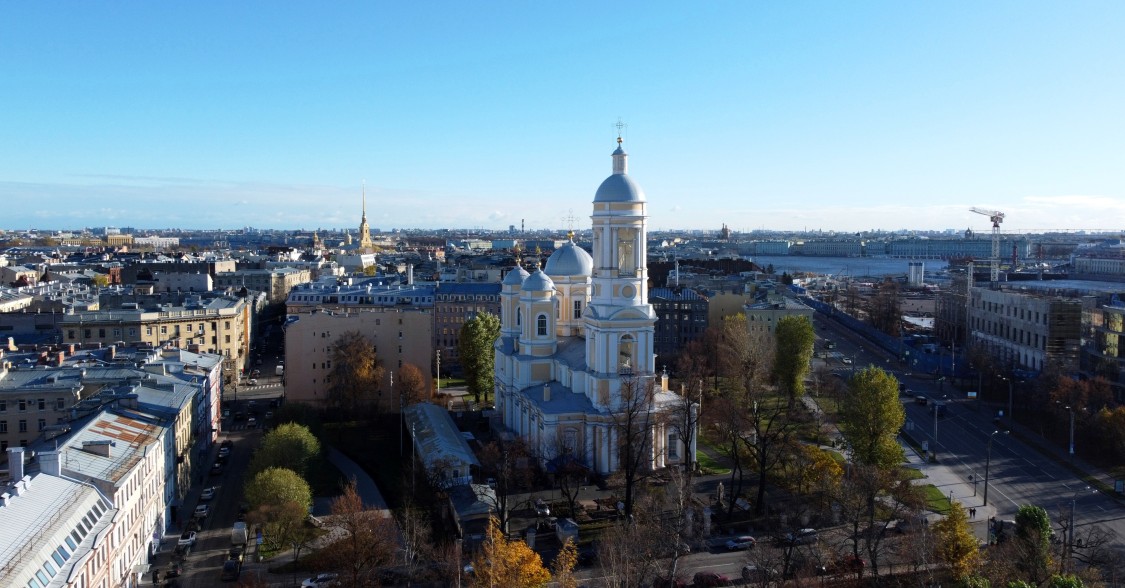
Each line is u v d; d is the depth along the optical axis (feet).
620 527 340.18
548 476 442.91
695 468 472.03
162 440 387.55
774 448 464.65
